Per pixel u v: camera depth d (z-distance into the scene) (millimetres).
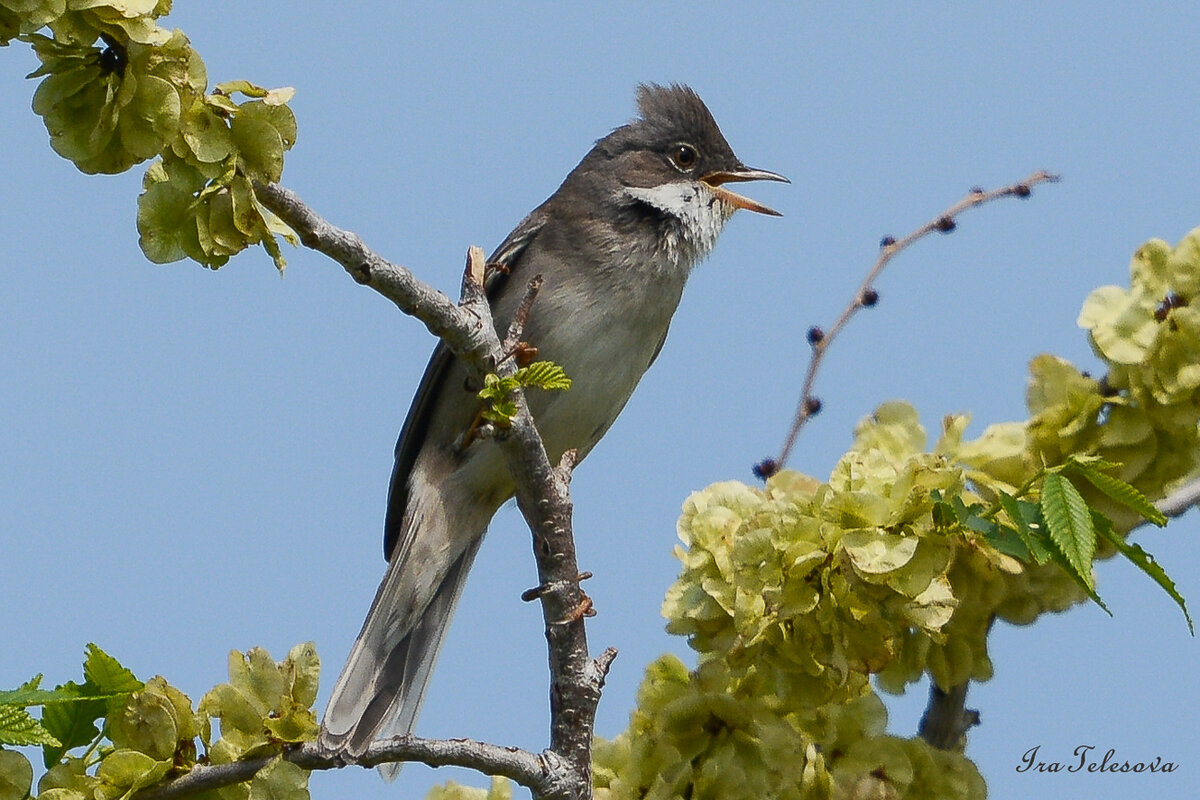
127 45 7051
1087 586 7801
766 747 9039
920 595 8438
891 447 9398
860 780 8961
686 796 9047
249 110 7406
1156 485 9594
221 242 7418
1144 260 9578
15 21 6898
